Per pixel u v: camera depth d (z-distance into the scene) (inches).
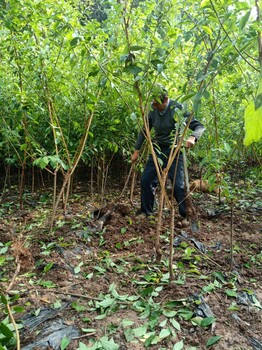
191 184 205.8
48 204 198.4
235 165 220.8
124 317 85.9
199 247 127.4
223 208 179.6
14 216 174.9
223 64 79.5
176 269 110.0
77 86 144.8
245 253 125.7
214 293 96.4
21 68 143.8
